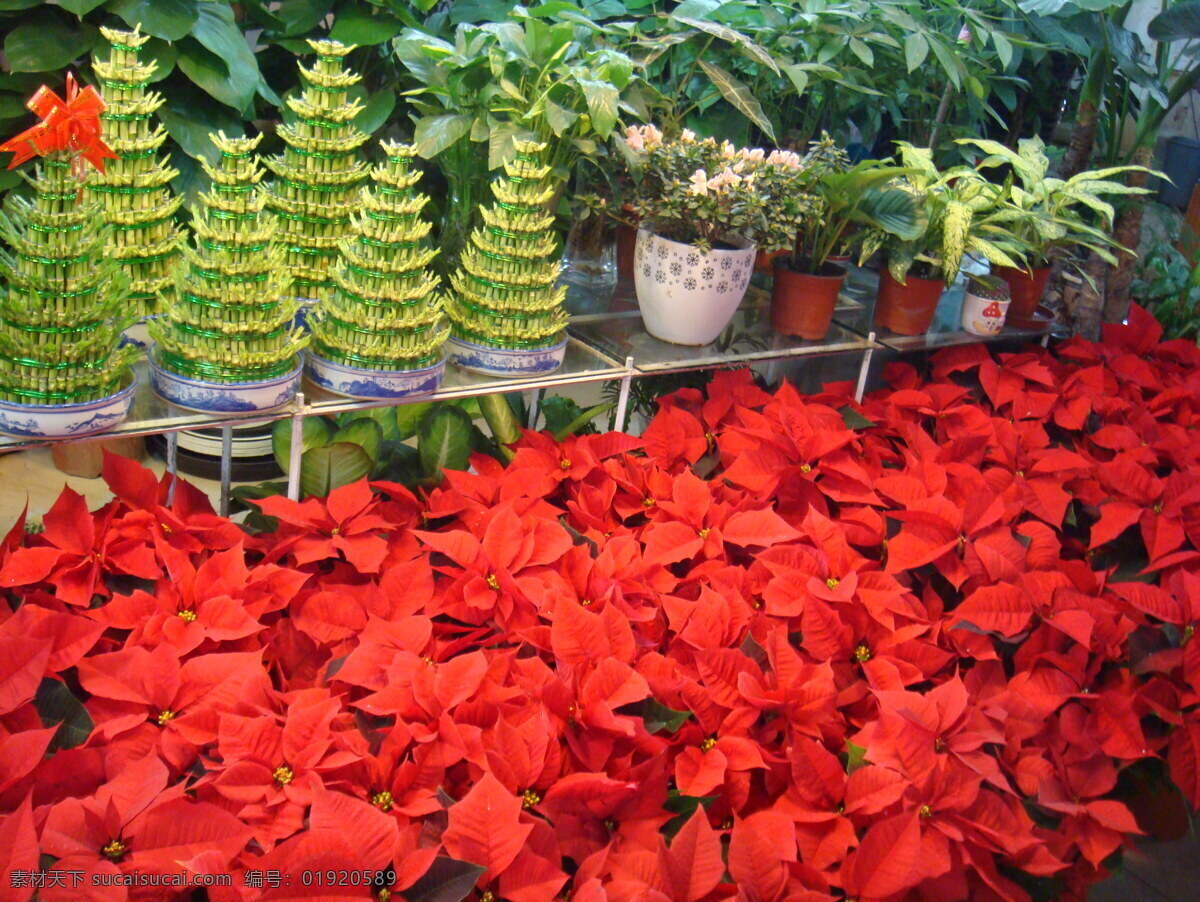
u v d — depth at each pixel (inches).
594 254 81.3
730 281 69.3
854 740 48.4
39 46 81.9
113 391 50.1
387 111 95.2
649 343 72.7
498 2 106.9
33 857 33.9
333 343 57.1
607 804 42.8
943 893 46.1
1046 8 98.8
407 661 46.5
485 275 61.8
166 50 83.7
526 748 42.4
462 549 54.6
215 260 50.4
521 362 63.5
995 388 85.7
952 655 56.6
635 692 45.9
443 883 36.8
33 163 86.0
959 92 113.4
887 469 75.0
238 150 50.5
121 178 55.8
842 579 59.0
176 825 37.6
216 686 44.6
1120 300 110.3
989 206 84.7
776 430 72.0
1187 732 59.1
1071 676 57.9
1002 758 52.6
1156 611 61.4
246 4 100.1
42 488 90.7
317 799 37.9
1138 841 65.9
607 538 61.3
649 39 87.5
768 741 49.1
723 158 70.3
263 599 50.8
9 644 41.3
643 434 70.9
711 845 39.2
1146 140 107.4
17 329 46.0
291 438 58.6
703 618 53.1
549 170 63.2
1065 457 75.5
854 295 91.6
